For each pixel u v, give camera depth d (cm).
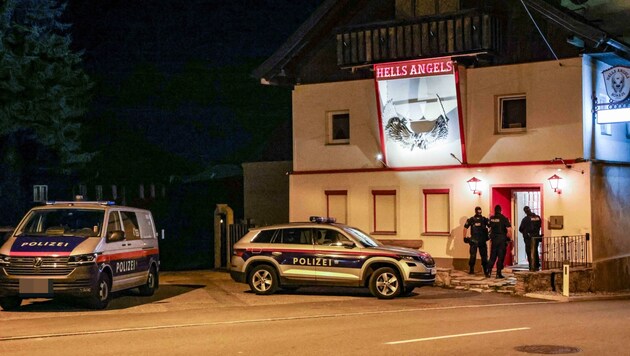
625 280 2525
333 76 2728
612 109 2345
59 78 3006
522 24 2419
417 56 2498
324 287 2239
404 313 1667
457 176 2503
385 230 2642
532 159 2402
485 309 1753
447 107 2494
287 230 2070
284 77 2795
